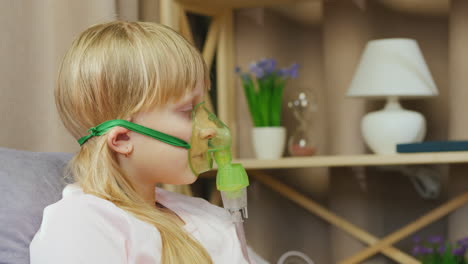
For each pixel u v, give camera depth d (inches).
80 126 34.2
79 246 29.2
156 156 33.9
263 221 83.4
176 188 65.7
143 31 34.4
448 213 75.3
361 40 78.4
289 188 81.0
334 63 79.3
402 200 78.1
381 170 78.7
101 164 32.9
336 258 80.0
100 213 31.4
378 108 77.9
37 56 54.8
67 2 57.5
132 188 34.4
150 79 32.8
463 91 72.9
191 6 72.6
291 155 78.3
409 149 63.4
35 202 34.7
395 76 67.8
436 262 70.1
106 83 32.8
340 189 80.4
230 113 81.0
